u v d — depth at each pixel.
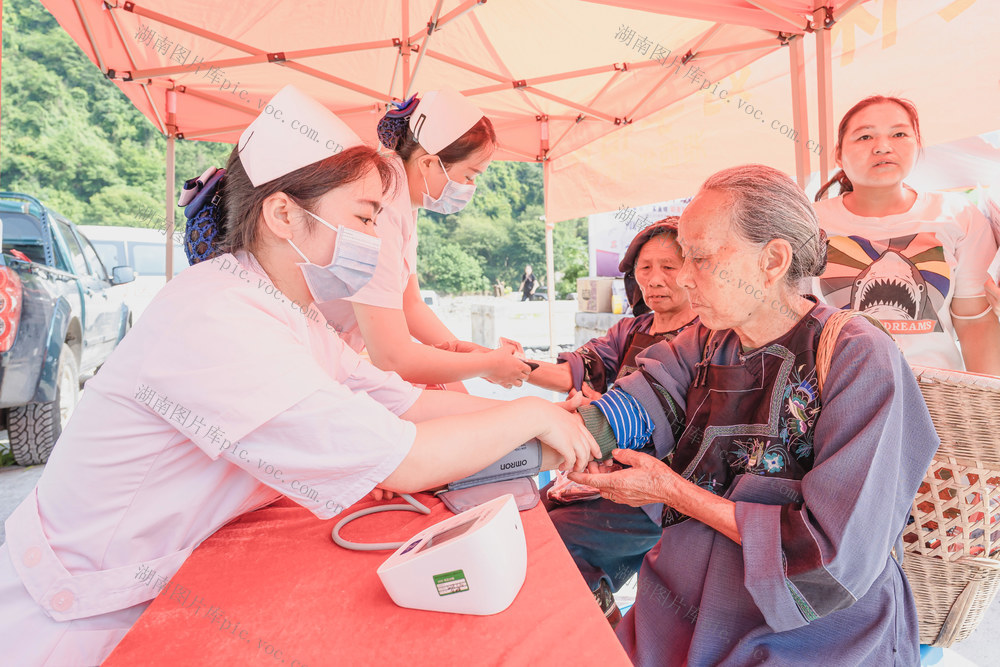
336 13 3.41
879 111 2.23
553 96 4.10
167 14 3.26
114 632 0.95
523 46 3.69
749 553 0.99
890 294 2.29
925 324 2.26
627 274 2.12
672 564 1.18
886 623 1.01
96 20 3.02
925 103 2.43
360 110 4.71
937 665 1.84
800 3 2.48
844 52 2.69
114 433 0.93
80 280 4.45
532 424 1.10
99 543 0.95
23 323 3.38
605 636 0.71
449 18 2.88
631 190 4.44
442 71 4.07
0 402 3.34
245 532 1.03
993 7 2.17
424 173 2.04
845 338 1.04
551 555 0.90
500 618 0.75
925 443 1.04
